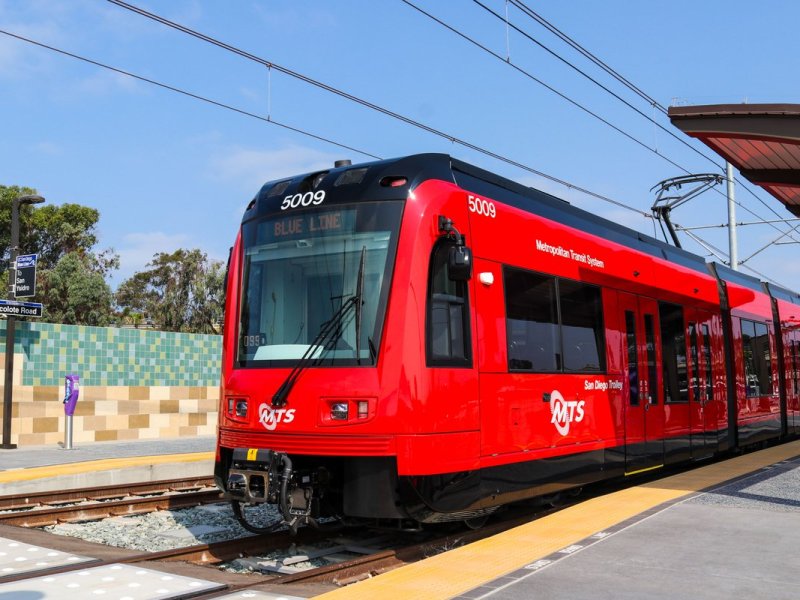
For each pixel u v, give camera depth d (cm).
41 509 1004
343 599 509
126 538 886
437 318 761
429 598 506
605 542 662
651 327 1191
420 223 762
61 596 557
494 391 820
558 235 980
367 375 728
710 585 534
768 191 1361
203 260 5409
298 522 741
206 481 1339
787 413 1839
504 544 659
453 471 753
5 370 1648
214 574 656
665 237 2102
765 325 1762
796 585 534
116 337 1909
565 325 965
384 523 780
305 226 810
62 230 4784
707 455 1357
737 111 1012
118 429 1905
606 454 1022
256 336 811
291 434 748
